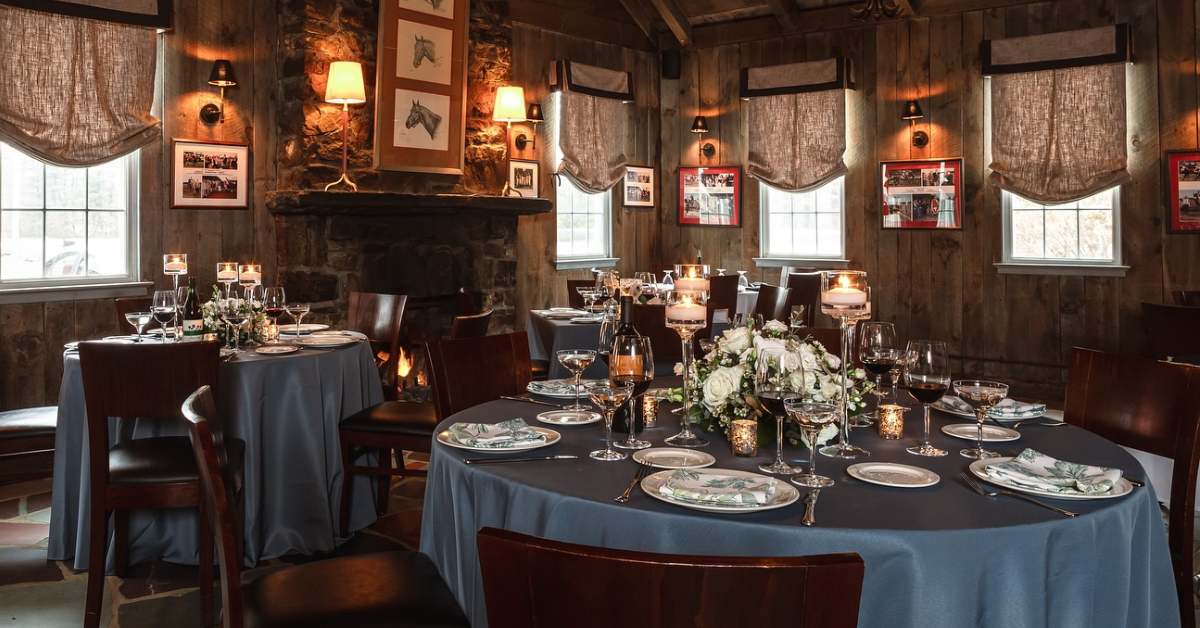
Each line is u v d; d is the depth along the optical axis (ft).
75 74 16.58
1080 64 21.85
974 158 23.86
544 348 18.03
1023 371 23.43
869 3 24.57
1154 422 7.69
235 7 18.88
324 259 19.51
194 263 18.57
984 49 23.15
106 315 17.47
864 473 6.07
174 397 9.39
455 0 21.31
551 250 26.22
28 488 14.66
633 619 3.39
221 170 18.78
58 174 16.98
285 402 11.25
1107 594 5.42
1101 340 22.27
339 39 19.38
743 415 6.79
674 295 7.36
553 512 5.65
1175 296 18.80
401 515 13.04
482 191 22.98
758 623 3.33
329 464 11.87
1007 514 5.25
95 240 17.48
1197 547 11.21
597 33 27.12
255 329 12.74
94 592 9.14
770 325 7.57
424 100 20.83
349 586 6.20
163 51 17.97
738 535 5.09
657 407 8.06
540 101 25.71
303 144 18.92
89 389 9.16
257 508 10.94
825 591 3.30
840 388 6.81
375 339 15.62
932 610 4.90
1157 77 21.26
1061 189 22.33
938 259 24.58
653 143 29.19
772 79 26.63
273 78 19.48
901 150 25.03
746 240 28.07
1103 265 22.07
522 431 7.07
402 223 20.90
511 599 3.55
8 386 16.28
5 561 11.16
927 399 6.70
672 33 28.81
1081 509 5.38
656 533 5.27
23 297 16.29
